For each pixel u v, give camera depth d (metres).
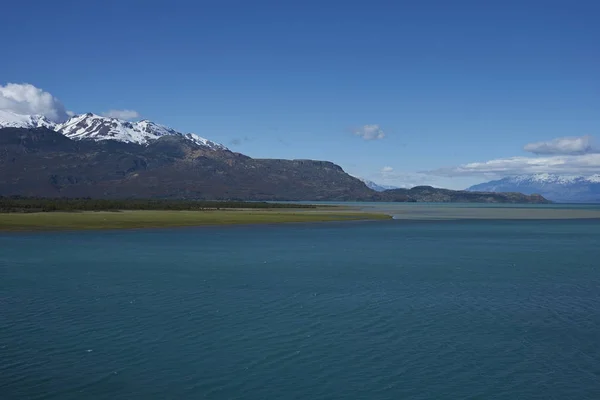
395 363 29.09
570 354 30.52
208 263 63.06
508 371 28.05
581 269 59.75
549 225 147.88
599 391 25.72
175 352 30.42
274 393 25.28
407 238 99.69
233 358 29.58
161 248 78.56
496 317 38.06
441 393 25.42
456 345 31.94
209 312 39.00
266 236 101.69
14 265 60.19
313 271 57.59
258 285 49.25
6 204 184.25
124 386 25.92
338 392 25.44
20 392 25.17
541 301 43.06
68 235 99.25
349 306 41.09
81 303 41.44
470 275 55.28
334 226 134.50
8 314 37.97
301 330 34.69
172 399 24.59
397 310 40.03
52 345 31.41
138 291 46.09
